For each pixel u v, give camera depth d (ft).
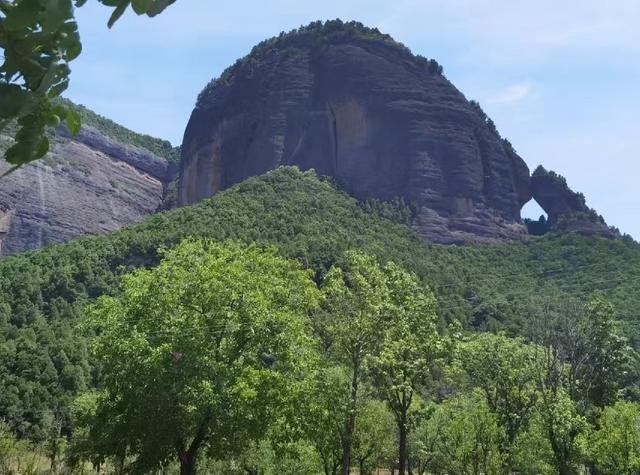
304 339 86.17
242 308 82.33
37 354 232.53
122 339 77.87
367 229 371.56
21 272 312.09
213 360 76.43
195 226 328.70
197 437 80.02
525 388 132.05
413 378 104.42
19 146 7.92
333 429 98.43
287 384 80.84
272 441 83.56
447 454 130.00
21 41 7.08
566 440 120.88
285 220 345.92
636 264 331.98
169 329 77.71
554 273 352.49
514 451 121.19
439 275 319.27
